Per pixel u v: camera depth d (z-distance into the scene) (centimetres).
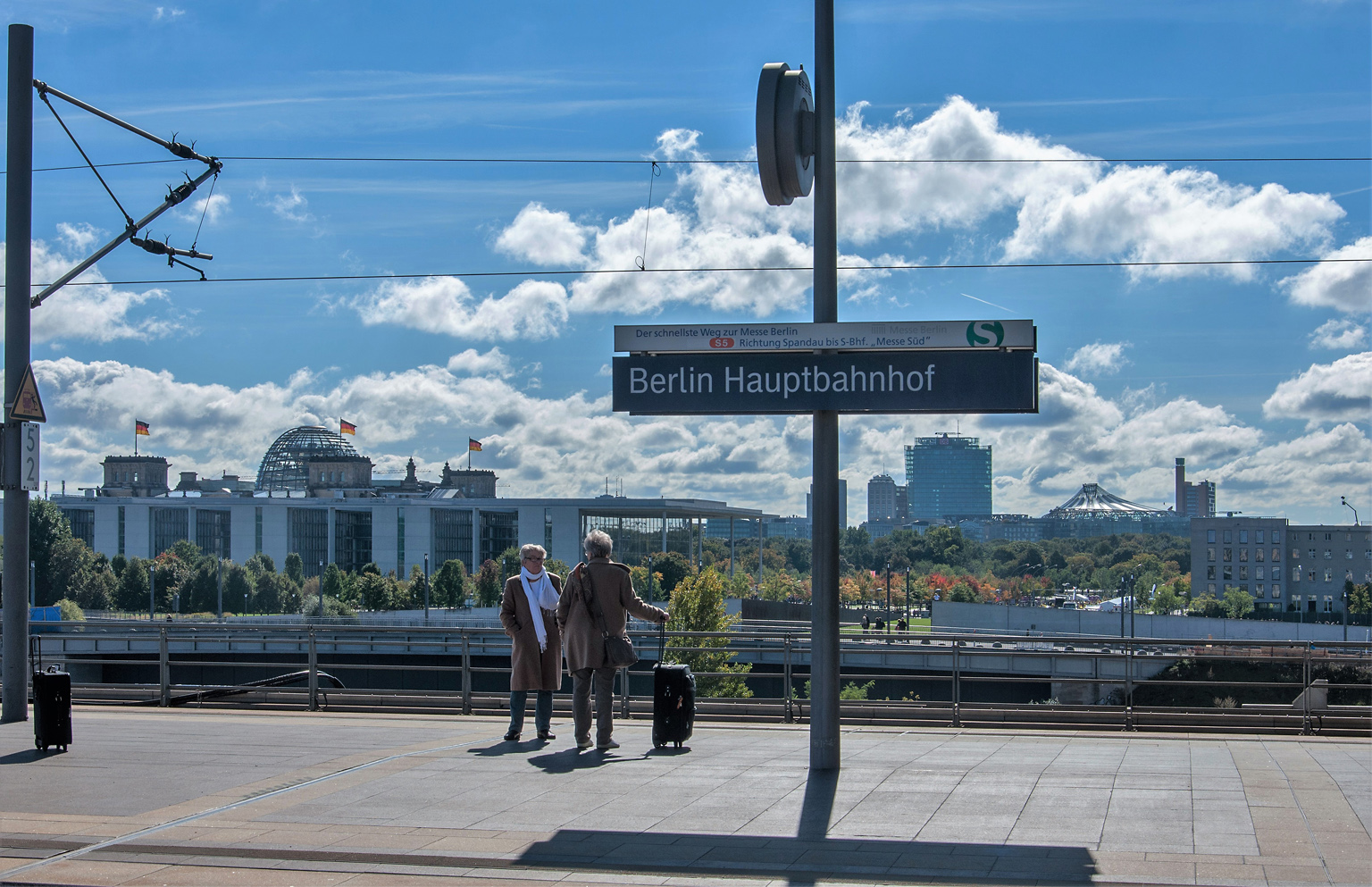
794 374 882
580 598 1041
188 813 795
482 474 17925
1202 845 662
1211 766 912
